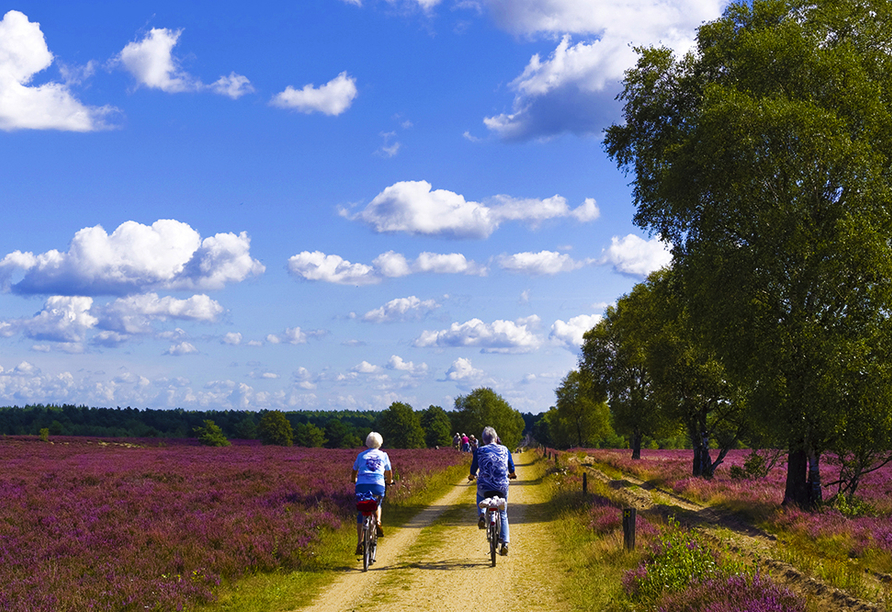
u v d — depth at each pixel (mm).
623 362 52781
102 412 145875
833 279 16859
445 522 16906
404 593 9000
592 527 13852
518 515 18953
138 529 12352
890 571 10758
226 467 33188
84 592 8219
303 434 147500
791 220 17453
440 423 166250
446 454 51625
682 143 21125
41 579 8781
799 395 17531
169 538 11484
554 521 16922
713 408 34250
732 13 21984
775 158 17938
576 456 61188
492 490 11148
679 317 24156
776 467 35312
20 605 7539
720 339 19516
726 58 21766
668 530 11148
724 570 7910
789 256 17781
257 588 9383
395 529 15773
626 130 26000
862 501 19109
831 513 16719
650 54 24250
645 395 49844
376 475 10930
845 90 17953
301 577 10086
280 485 22844
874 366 16531
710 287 19000
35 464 33844
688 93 24094
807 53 18297
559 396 103625
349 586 9531
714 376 31812
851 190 17078
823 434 18500
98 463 35844
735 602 6762
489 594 8914
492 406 143000
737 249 19016
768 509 18656
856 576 8969
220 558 10219
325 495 18953
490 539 10945
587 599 8453
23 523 13742
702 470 34188
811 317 17984
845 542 12961
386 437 144000
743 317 18203
